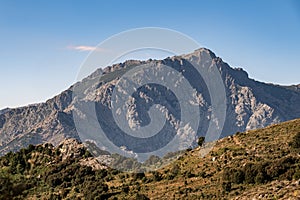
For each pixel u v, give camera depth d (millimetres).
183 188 97438
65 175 117062
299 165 88688
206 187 95188
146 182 109062
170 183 104812
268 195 74750
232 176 93375
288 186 76500
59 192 109500
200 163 113188
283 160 91688
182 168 113000
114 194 102812
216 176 101062
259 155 106875
